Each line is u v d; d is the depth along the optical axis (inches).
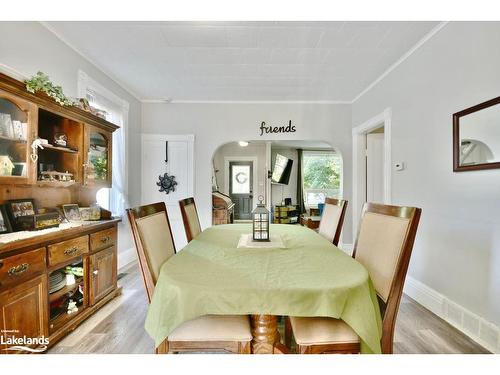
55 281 71.3
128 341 71.2
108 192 130.4
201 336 46.3
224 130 164.2
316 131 163.6
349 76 126.8
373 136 158.6
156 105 163.5
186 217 84.8
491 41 67.4
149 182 162.7
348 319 40.8
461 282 76.9
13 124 64.6
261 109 163.8
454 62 79.4
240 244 65.7
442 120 85.0
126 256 140.3
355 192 159.8
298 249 61.9
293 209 292.8
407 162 104.3
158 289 44.4
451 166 80.8
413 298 98.0
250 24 86.0
